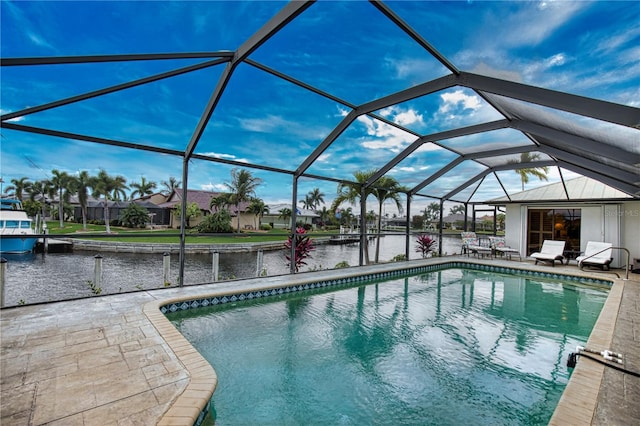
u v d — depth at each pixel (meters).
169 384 2.63
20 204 15.56
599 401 2.52
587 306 6.46
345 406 2.96
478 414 2.89
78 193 16.52
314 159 7.29
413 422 2.76
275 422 2.70
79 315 4.21
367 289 7.68
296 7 3.15
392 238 32.12
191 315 5.27
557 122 4.47
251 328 4.84
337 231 38.44
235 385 3.26
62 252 15.98
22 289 8.88
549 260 10.32
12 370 2.77
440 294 7.38
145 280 10.27
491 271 10.38
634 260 9.42
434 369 3.72
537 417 2.85
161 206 27.39
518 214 12.66
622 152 4.35
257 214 30.66
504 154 8.05
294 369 3.63
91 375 2.73
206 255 17.80
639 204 10.07
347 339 4.56
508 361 3.96
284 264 15.33
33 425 2.08
